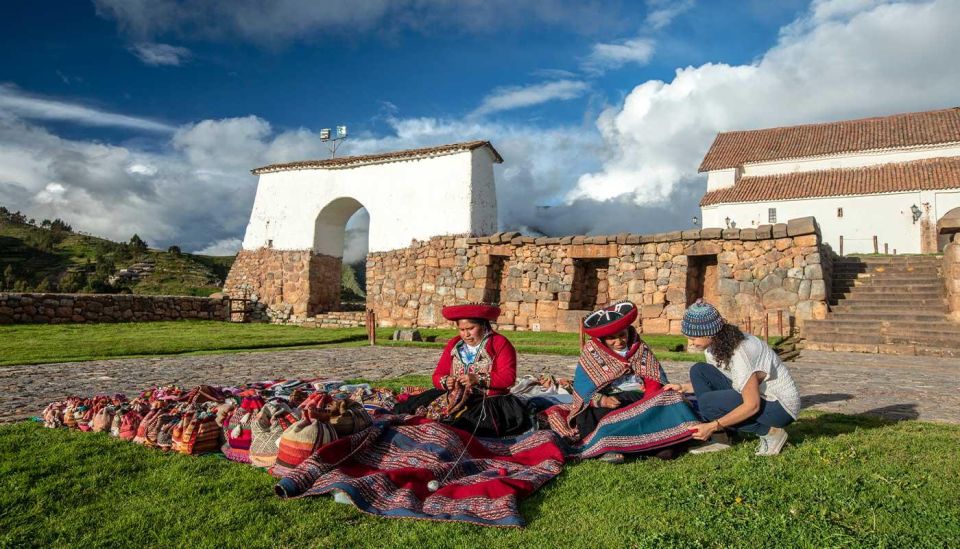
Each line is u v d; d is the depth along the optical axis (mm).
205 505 3158
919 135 33000
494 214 22938
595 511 3098
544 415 4672
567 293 18422
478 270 20062
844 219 32500
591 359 4277
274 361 10680
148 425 4332
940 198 30500
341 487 3123
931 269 16250
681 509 3039
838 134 36250
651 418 4055
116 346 12578
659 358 10828
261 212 24969
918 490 3221
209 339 14969
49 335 14938
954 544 2572
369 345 14445
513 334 17047
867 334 13219
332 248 24984
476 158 21562
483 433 4277
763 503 3059
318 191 23859
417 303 21188
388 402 5195
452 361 4672
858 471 3539
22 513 3072
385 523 2941
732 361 4078
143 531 2865
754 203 34625
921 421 5391
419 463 3545
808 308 14797
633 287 17312
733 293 15797
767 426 4082
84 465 3818
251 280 24719
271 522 2930
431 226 21328
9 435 4586
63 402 5188
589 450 4012
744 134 40000
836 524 2803
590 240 18172
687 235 16547
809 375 9000
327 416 3822
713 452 4117
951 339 12281
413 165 22031
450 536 2777
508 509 2998
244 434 4070
